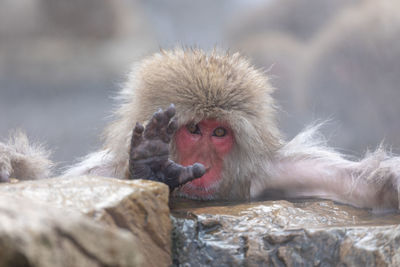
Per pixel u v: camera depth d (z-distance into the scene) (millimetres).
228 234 9117
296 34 51594
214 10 88062
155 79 12477
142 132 10477
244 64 13273
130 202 8008
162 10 86312
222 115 12195
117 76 55062
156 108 12258
